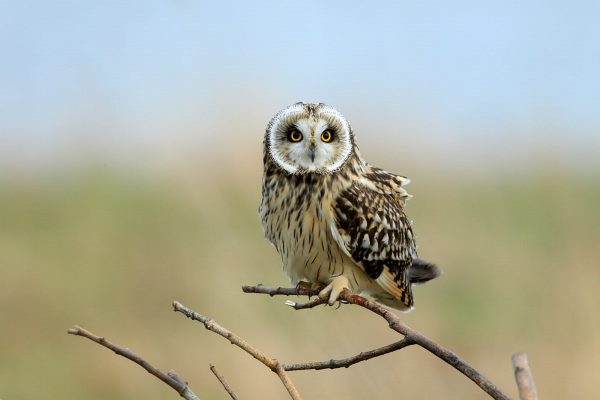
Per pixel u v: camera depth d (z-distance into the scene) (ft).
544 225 48.42
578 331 39.83
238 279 41.01
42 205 56.95
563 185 51.67
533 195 51.96
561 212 48.49
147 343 41.34
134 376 40.14
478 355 40.68
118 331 42.93
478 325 41.93
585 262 43.65
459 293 44.27
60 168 61.67
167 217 50.08
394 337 39.04
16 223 54.03
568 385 37.35
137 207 52.75
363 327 39.19
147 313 42.96
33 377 40.93
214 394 37.52
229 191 45.27
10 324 44.45
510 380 39.40
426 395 36.91
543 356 39.01
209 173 45.70
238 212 44.52
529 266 44.37
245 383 37.09
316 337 38.09
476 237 47.83
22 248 49.70
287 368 18.28
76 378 40.45
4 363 42.09
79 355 41.81
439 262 46.19
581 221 47.57
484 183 56.08
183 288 42.52
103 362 40.81
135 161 60.44
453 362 16.98
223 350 38.50
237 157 46.06
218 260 42.24
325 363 18.22
